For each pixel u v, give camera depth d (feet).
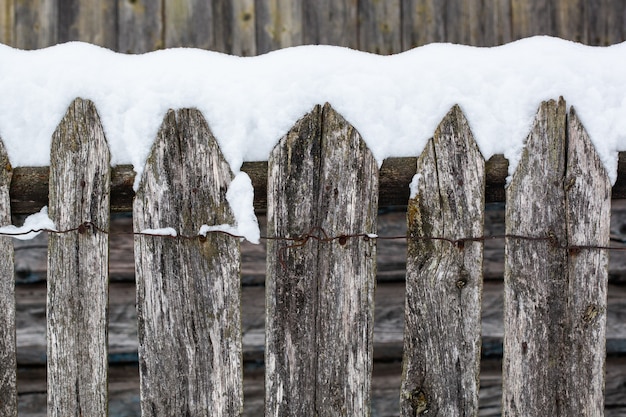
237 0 8.25
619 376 7.80
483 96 5.12
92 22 8.13
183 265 5.13
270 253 5.09
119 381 7.84
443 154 5.05
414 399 5.18
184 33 8.22
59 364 5.27
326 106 5.03
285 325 5.13
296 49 5.28
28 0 8.05
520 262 5.13
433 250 5.09
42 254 7.95
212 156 5.05
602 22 8.43
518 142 5.08
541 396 5.18
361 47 8.34
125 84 5.18
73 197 5.17
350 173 5.06
